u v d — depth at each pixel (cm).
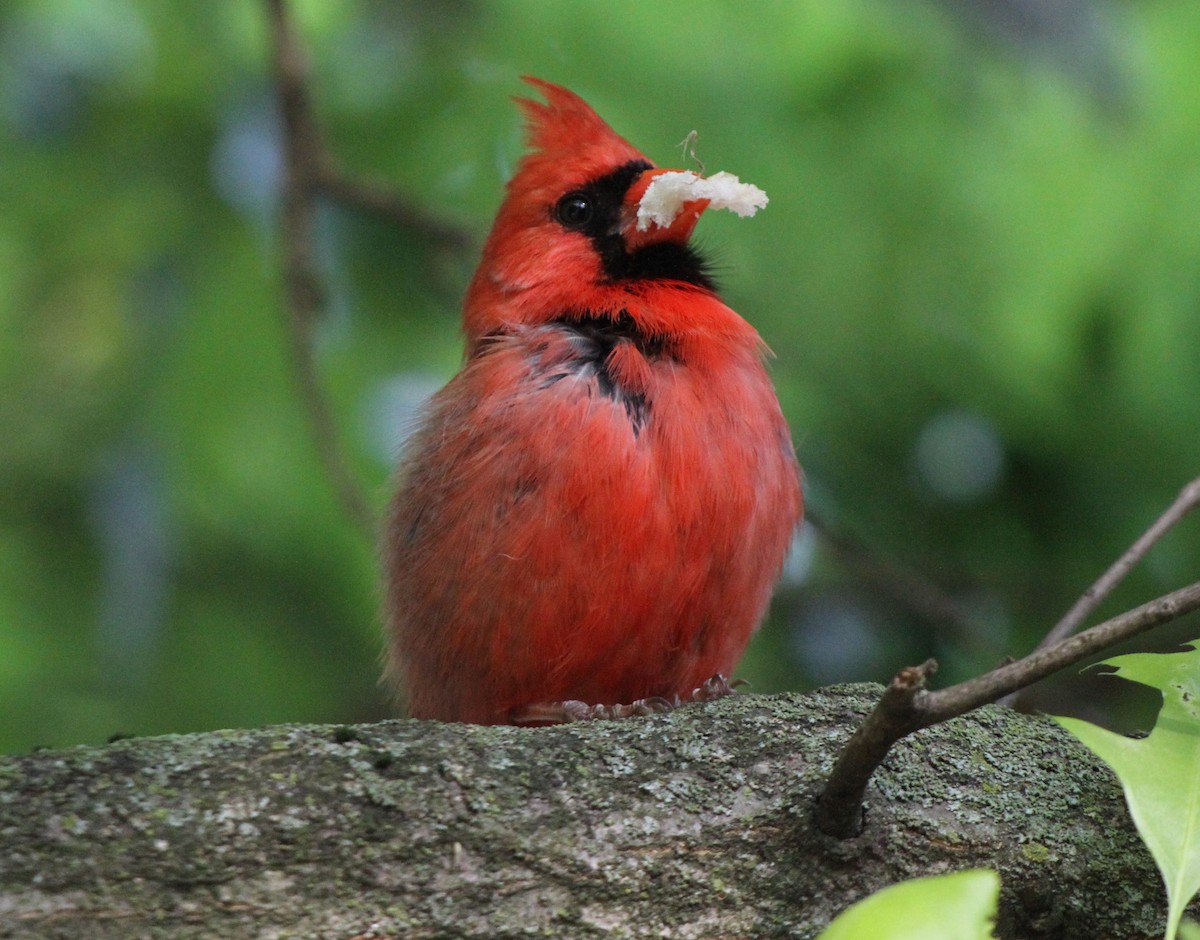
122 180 1091
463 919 444
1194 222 990
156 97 1102
